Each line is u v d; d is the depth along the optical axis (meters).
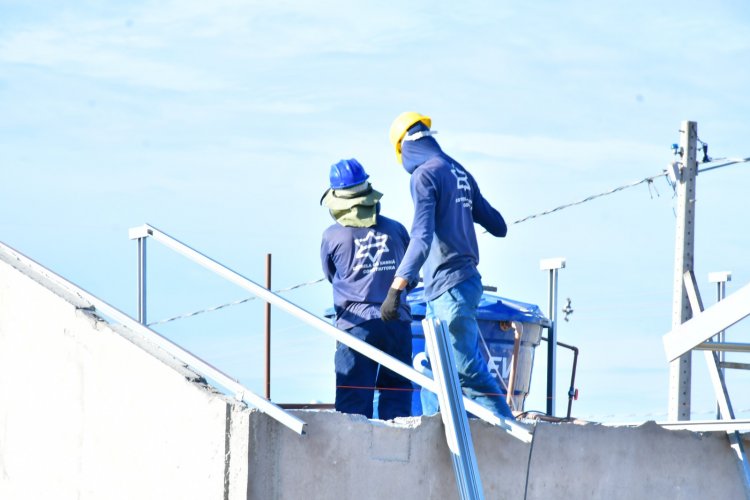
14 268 12.08
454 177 11.70
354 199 13.20
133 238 11.02
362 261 13.07
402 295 13.18
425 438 9.72
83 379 10.76
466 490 9.53
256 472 8.73
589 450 10.78
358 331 12.94
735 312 10.27
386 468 9.44
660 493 11.23
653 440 11.25
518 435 10.08
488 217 12.31
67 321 11.09
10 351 11.92
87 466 10.52
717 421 11.41
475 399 11.53
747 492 11.65
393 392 13.23
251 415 8.77
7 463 11.74
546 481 10.46
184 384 9.41
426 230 11.37
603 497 10.82
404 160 12.09
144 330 10.31
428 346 9.91
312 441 9.05
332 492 9.10
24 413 11.57
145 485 9.72
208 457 9.01
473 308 11.61
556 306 17.14
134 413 9.98
